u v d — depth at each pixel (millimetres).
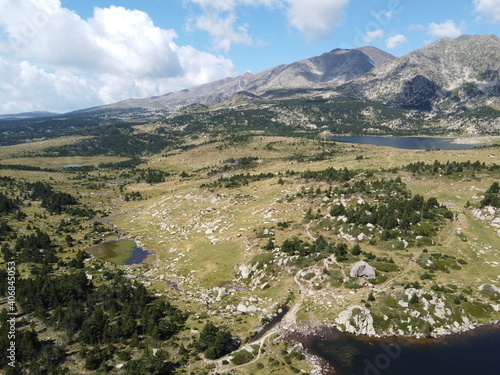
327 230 107312
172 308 74688
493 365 55250
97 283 89188
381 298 71750
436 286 74312
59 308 70438
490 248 91375
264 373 54406
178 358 58844
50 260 106812
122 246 128125
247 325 69188
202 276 96000
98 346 60031
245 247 106625
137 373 52781
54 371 53969
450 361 56406
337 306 72000
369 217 105688
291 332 66062
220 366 56688
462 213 111438
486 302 70688
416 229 100625
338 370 55062
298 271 86812
